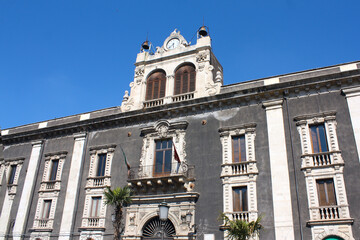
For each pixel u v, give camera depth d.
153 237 23.77
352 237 18.55
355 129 20.92
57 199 28.53
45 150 31.95
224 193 22.72
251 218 21.20
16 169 32.50
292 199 20.83
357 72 22.14
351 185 19.70
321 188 20.61
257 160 22.86
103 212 26.17
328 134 21.61
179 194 23.62
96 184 27.64
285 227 20.22
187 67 29.58
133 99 30.16
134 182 24.88
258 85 25.61
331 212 19.58
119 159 27.78
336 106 22.22
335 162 20.55
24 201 29.81
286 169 21.72
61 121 32.94
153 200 24.47
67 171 29.48
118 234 21.70
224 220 21.86
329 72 23.66
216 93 26.67
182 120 26.83
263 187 21.89
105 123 29.91
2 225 29.81
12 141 34.44
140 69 31.38
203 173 24.14
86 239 25.66
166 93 28.98
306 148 21.77
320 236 19.27
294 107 23.42
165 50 31.45
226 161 23.69
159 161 26.23
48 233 27.31
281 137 22.78
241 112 25.00
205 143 25.12
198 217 22.83
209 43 29.20
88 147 29.75
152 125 27.55
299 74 24.58
